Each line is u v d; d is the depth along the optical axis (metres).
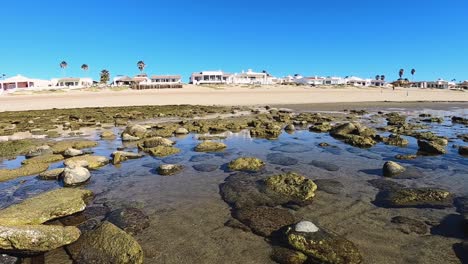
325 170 13.62
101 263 6.72
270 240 7.78
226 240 7.84
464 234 8.05
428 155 16.06
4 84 127.69
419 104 60.91
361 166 14.21
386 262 6.87
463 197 10.43
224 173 13.27
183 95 81.00
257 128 24.88
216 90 98.06
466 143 19.17
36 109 53.09
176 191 11.26
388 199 10.26
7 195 10.94
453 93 101.44
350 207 9.70
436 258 7.02
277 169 13.80
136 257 6.82
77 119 36.22
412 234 8.07
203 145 17.86
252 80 154.12
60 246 7.34
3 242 6.84
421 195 10.31
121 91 97.31
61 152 17.61
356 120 32.69
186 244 7.68
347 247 7.11
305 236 7.38
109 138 22.48
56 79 147.12
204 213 9.39
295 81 174.12
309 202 10.07
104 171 13.72
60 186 11.78
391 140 19.11
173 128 25.34
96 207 9.85
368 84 168.88
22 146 19.05
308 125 28.33
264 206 9.81
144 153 17.06
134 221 8.80
